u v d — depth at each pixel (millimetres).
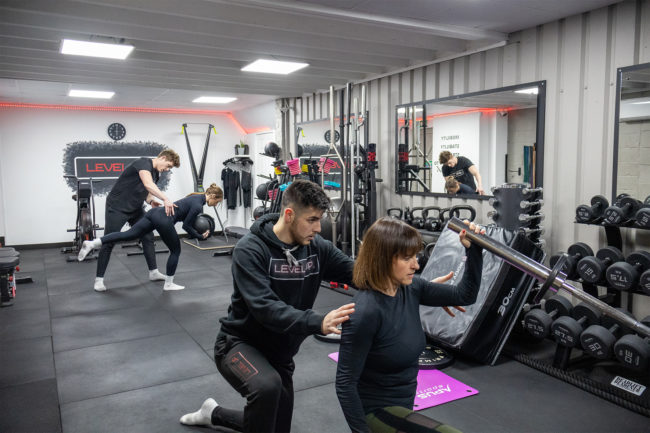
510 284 3297
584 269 3217
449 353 3477
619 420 2619
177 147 9672
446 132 5117
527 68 4207
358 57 5223
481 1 3473
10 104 8359
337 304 4895
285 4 3432
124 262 7262
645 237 3443
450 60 5000
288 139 8352
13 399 2914
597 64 3668
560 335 3098
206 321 4387
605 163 3654
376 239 1575
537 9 3646
